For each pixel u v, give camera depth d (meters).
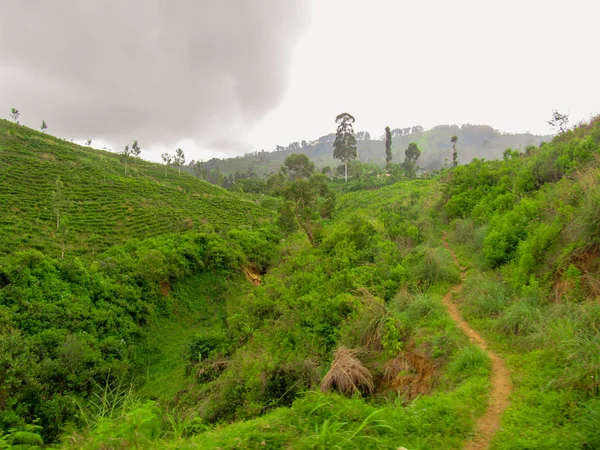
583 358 5.52
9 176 45.44
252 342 15.19
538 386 5.66
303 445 4.09
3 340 15.15
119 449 4.37
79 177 51.47
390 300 12.20
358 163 99.31
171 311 24.95
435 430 4.66
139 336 21.67
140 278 24.84
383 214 24.16
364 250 18.03
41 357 15.95
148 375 19.00
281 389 9.44
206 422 9.95
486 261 13.41
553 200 12.84
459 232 19.27
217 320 25.61
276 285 19.61
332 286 15.28
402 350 9.00
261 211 54.78
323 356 11.15
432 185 48.03
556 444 3.96
